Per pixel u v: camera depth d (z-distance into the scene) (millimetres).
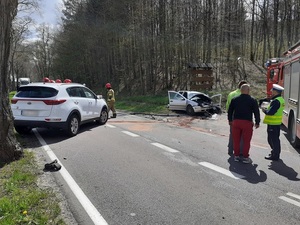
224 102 19906
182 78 29469
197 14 29500
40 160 6543
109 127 11438
